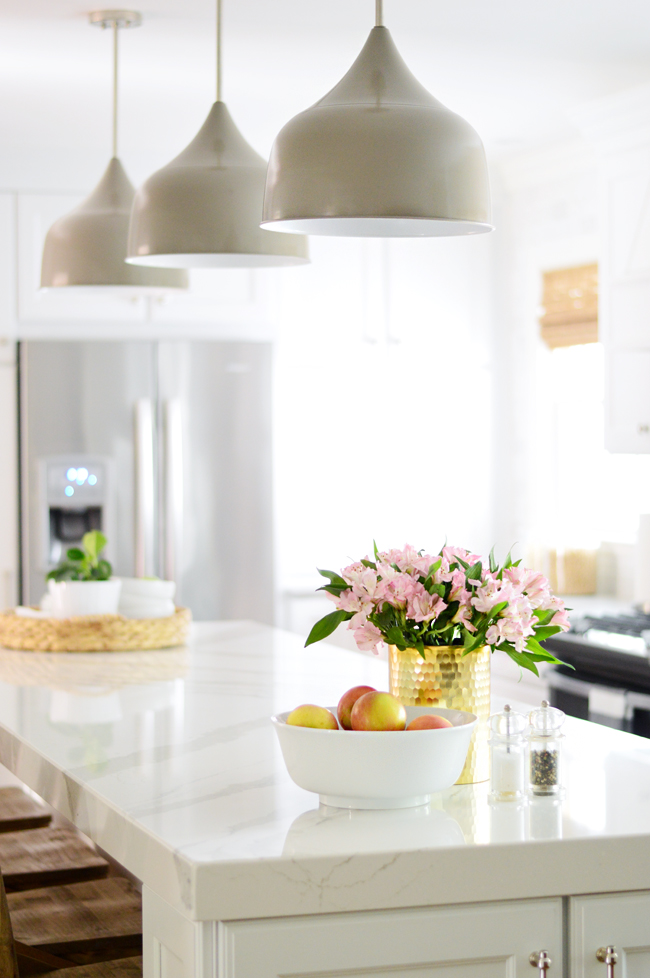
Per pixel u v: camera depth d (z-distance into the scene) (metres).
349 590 1.67
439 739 1.43
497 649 1.62
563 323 4.71
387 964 1.31
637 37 3.24
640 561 4.14
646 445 3.71
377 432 4.91
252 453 4.58
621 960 1.38
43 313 4.46
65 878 2.17
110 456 4.45
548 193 4.73
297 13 3.01
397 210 1.43
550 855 1.34
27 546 4.41
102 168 4.50
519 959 1.35
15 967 1.57
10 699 2.24
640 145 3.70
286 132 1.49
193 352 4.52
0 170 4.42
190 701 2.22
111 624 2.81
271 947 1.28
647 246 3.68
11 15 3.00
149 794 1.55
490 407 5.05
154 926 1.44
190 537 4.52
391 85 1.50
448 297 4.96
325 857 1.28
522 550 4.68
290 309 4.74
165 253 1.99
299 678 2.46
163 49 3.29
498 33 3.20
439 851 1.31
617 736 1.99
